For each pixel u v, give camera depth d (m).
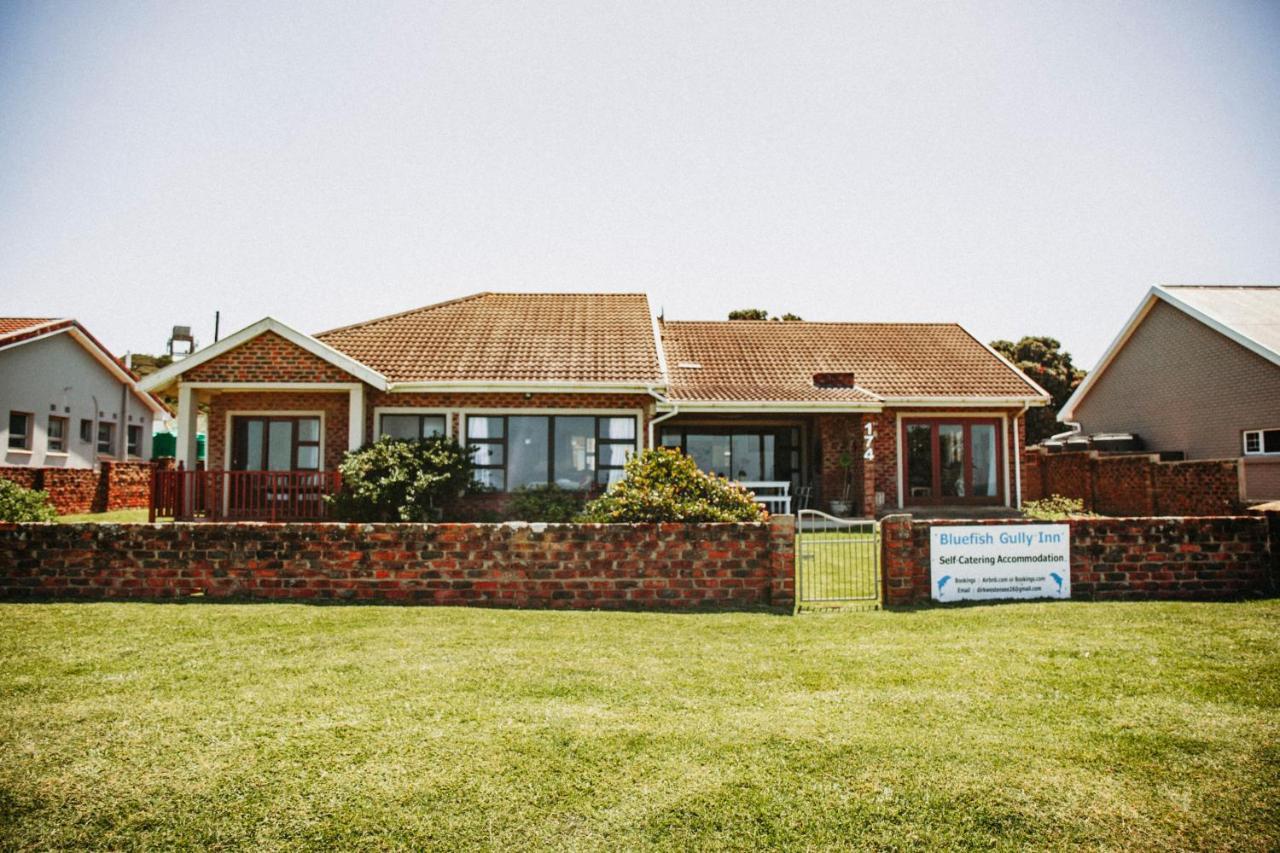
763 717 5.48
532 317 21.23
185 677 6.26
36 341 24.59
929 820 4.14
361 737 5.08
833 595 9.72
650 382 17.42
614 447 18.09
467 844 3.92
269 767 4.65
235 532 9.42
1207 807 4.25
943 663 6.81
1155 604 9.41
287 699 5.77
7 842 3.89
